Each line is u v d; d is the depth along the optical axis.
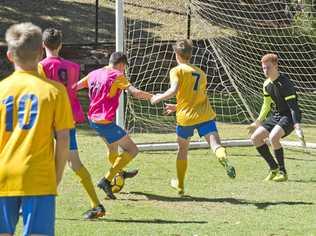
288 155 22.84
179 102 16.52
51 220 8.68
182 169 16.73
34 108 8.68
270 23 33.28
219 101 34.28
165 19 43.72
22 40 8.66
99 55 40.34
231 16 32.16
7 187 8.59
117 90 15.88
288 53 33.84
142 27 42.50
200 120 16.22
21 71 8.89
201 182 18.36
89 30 43.59
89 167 19.91
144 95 15.82
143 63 36.91
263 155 18.66
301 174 19.72
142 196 16.72
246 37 32.66
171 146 23.17
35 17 44.03
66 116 8.82
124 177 17.08
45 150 8.72
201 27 40.78
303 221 14.50
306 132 28.03
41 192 8.59
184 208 15.60
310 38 33.41
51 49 14.73
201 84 16.42
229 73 31.22
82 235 13.06
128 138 16.08
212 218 14.68
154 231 13.46
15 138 8.68
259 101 30.55
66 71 14.62
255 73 31.80
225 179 18.78
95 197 14.37
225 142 23.92
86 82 16.20
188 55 16.55
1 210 8.69
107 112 15.84
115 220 14.36
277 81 18.45
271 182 18.52
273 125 18.64
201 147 23.45
